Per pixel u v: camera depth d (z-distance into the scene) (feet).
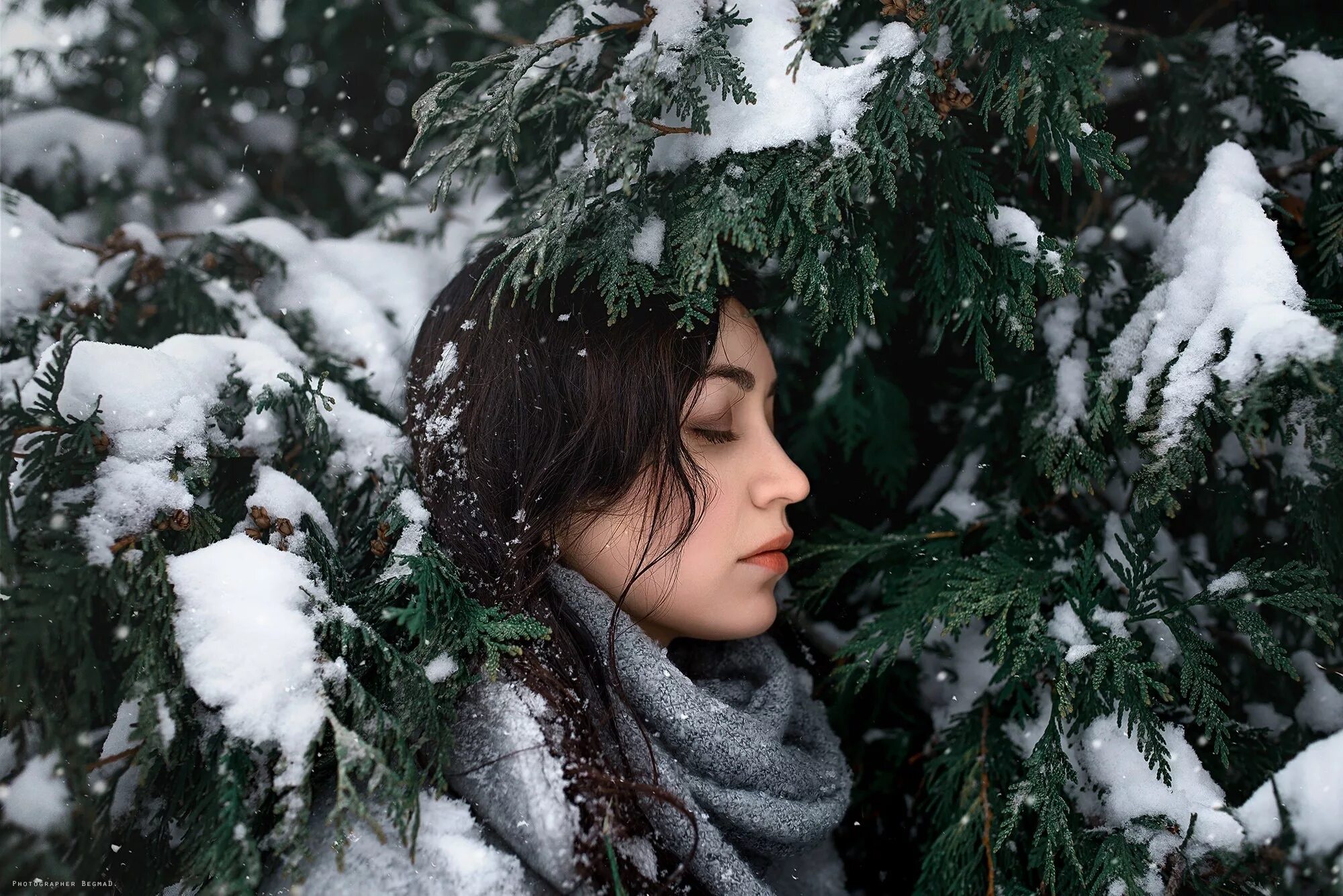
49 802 2.71
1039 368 3.92
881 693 4.51
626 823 3.03
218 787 2.61
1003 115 3.03
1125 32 4.01
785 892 4.19
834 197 3.03
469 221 5.47
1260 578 3.21
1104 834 3.19
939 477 4.76
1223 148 3.34
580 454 3.34
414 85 5.73
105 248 4.29
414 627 2.77
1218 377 2.82
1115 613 3.41
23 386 3.58
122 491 2.92
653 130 3.03
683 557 3.45
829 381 4.61
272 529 3.25
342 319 4.62
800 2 3.25
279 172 5.83
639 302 3.07
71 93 5.65
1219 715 3.10
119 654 2.73
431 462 3.52
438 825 2.92
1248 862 2.78
